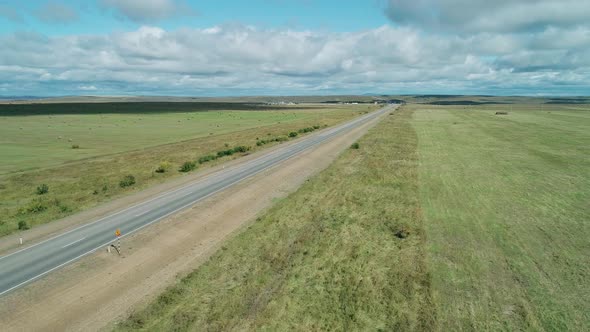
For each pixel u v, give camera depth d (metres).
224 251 23.64
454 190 35.59
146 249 23.94
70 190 38.47
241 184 39.75
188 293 18.91
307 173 45.91
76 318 17.06
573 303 16.89
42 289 19.16
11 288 19.19
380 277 19.58
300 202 33.09
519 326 15.38
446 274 19.64
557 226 26.14
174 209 31.55
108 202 34.03
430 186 37.09
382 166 46.41
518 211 29.38
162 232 26.55
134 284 19.98
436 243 23.55
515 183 38.00
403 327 15.51
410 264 20.86
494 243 23.45
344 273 20.17
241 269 21.17
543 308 16.55
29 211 31.14
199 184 40.22
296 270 20.66
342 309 16.97
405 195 33.97
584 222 26.81
